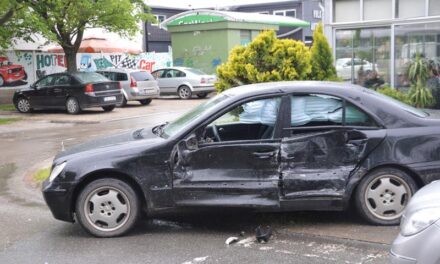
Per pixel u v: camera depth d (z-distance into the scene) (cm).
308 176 550
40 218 653
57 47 2627
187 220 622
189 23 3062
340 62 1288
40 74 2634
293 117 558
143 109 2084
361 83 1269
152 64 3097
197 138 555
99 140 620
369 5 1232
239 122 564
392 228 556
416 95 1104
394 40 1213
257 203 550
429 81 1156
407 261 363
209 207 554
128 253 520
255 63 917
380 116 559
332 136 552
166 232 582
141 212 596
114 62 2902
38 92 1994
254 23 3094
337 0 1266
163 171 554
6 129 1588
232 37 2980
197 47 3070
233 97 570
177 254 514
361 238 530
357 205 562
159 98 2622
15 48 2492
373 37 1243
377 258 486
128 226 568
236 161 552
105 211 565
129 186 563
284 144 551
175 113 1909
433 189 391
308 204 554
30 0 1969
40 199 751
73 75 1958
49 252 530
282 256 500
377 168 555
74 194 565
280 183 550
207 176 552
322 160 552
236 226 594
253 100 566
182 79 2519
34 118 1855
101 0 2116
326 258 491
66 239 568
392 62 1219
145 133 622
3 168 1010
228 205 551
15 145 1284
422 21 1167
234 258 498
